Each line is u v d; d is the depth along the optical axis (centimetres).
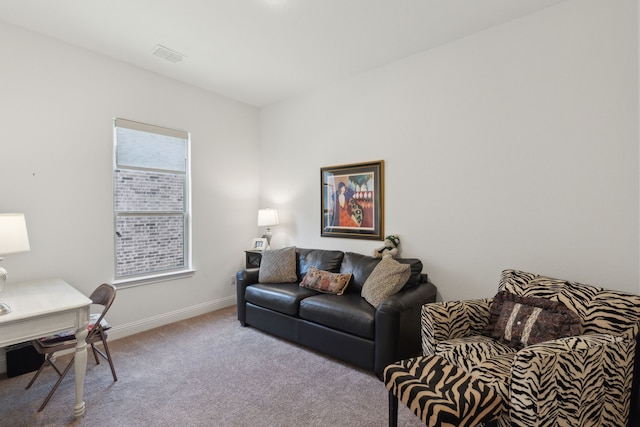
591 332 176
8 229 196
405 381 152
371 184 342
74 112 289
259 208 459
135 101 330
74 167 289
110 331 311
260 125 459
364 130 350
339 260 340
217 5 235
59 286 241
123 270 329
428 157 303
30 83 265
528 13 247
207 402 209
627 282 212
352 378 239
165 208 363
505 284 223
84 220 296
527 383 136
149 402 209
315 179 397
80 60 293
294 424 188
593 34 223
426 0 230
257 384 230
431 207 301
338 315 255
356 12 244
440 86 294
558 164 237
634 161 210
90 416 195
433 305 208
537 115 245
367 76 346
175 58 316
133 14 245
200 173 389
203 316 379
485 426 159
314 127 397
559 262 237
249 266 412
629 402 165
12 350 239
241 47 296
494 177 266
